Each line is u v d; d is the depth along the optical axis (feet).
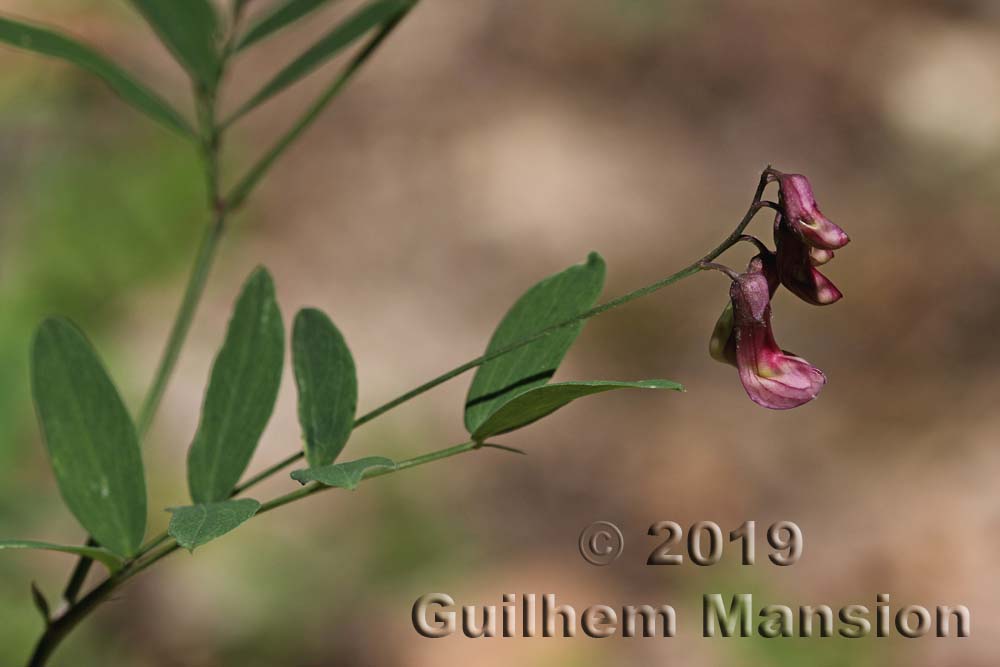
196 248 26.48
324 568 21.62
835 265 29.27
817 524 23.27
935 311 28.07
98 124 27.61
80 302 24.58
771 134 32.55
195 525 7.04
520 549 22.52
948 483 23.89
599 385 7.21
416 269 28.22
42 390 8.70
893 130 33.04
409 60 33.55
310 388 8.64
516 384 8.40
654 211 29.94
